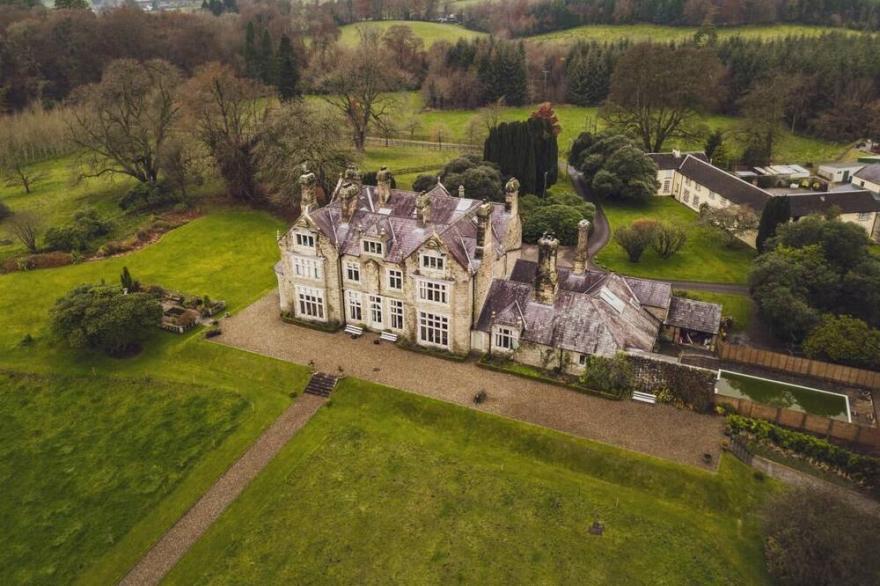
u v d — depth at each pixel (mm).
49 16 190875
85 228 111625
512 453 61969
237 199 130250
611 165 130875
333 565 51219
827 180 137875
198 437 66000
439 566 50812
